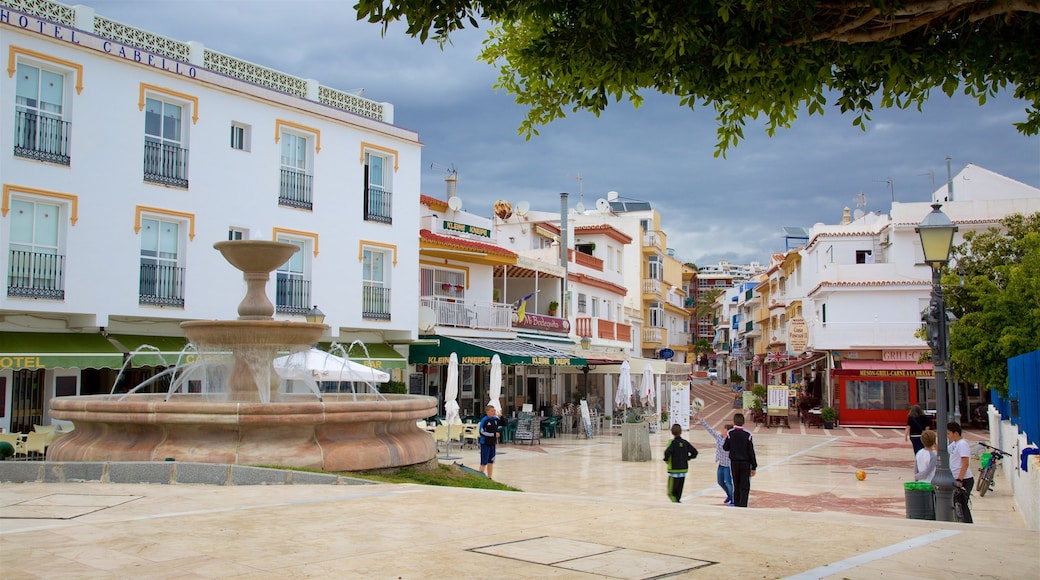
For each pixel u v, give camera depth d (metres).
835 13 6.77
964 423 45.22
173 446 12.03
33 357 20.73
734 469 14.02
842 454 28.42
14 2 21.80
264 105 27.59
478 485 13.84
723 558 6.68
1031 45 7.08
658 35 6.82
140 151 24.11
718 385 106.81
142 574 5.90
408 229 32.47
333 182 29.72
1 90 21.11
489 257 37.12
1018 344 24.86
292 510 8.92
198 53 26.06
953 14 6.80
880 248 51.09
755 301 84.81
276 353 15.16
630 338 55.91
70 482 11.38
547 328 41.38
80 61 22.75
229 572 6.00
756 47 6.94
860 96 7.86
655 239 69.50
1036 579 6.10
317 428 12.41
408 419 13.86
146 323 25.00
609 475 21.33
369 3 6.64
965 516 12.03
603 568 6.25
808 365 57.09
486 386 37.25
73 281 22.44
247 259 15.27
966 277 32.81
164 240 24.98
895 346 45.44
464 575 5.98
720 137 8.28
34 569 6.03
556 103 8.72
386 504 9.40
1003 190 49.41
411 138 32.69
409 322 32.16
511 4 7.25
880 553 6.96
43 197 22.00
